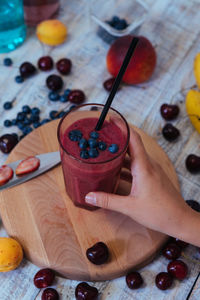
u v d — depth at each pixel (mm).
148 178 512
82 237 543
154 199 508
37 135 629
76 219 558
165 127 664
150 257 540
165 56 778
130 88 734
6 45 750
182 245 555
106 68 759
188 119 698
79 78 743
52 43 766
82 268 519
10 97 712
